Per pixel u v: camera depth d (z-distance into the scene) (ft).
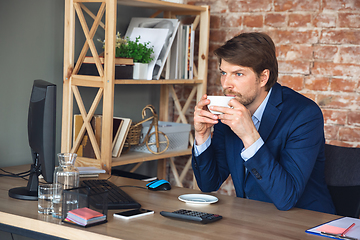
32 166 4.86
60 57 7.25
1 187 5.12
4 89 6.36
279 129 4.96
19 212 4.10
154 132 7.80
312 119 4.87
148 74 7.50
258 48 4.67
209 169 5.40
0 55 6.23
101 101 8.27
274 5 8.70
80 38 7.53
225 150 5.57
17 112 6.61
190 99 9.15
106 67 6.54
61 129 7.38
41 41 6.87
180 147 8.56
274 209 4.56
